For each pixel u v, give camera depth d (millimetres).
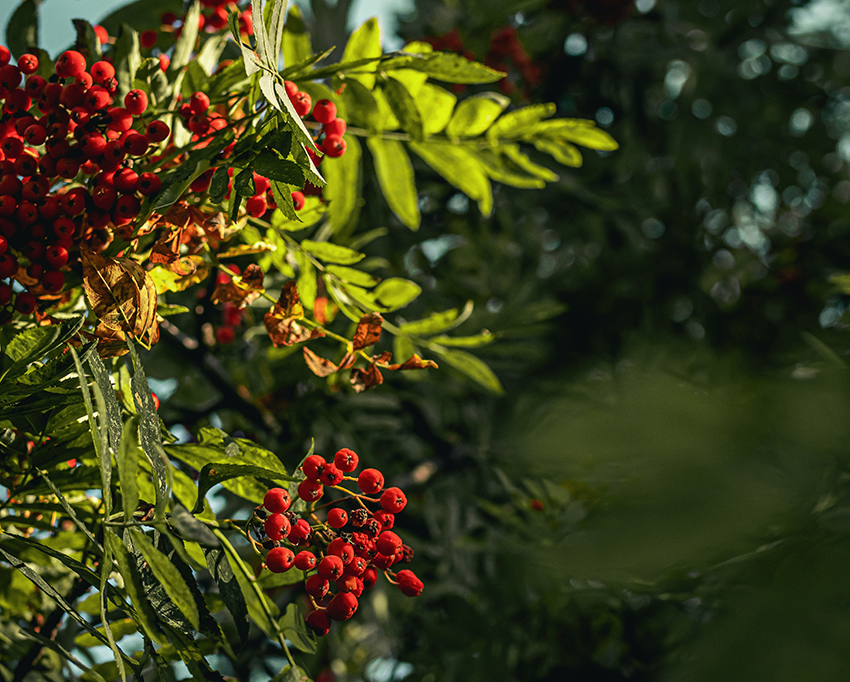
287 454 1053
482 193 770
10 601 714
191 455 663
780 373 549
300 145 617
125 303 628
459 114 748
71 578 713
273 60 633
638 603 873
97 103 641
